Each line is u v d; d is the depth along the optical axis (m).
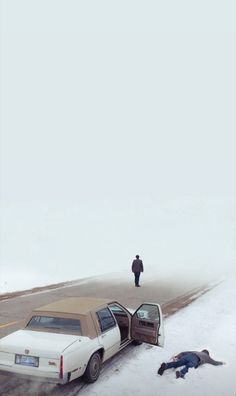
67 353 7.15
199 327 12.52
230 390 7.82
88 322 8.11
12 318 13.28
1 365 7.41
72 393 7.55
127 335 9.75
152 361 9.36
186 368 8.52
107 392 7.62
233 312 14.73
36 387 7.82
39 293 18.69
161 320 9.46
